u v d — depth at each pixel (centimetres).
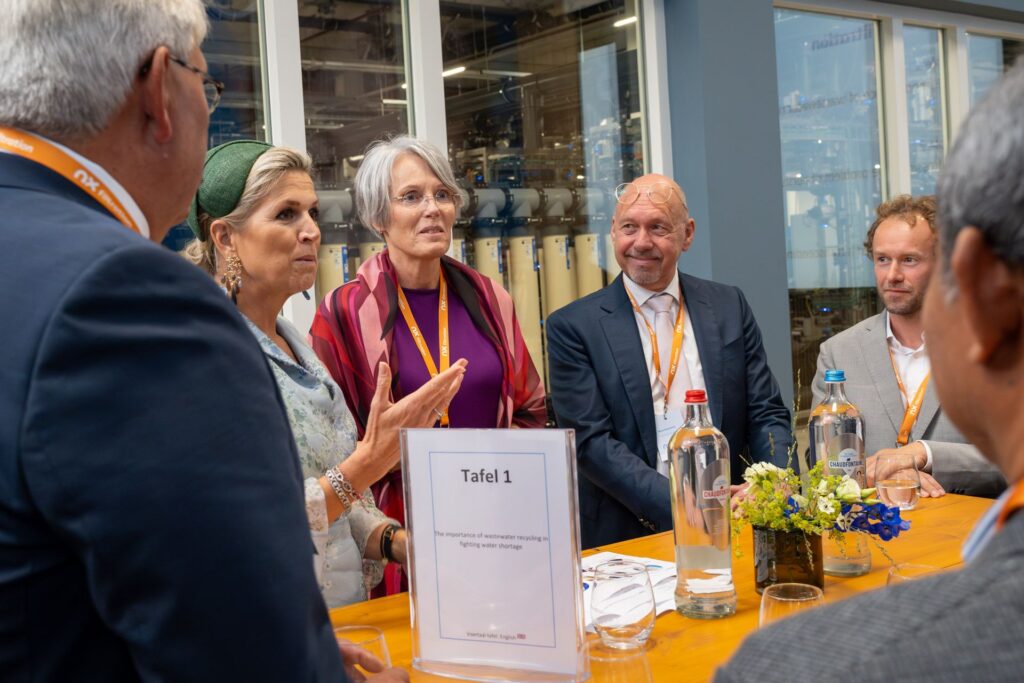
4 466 78
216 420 80
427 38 357
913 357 272
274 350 183
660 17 416
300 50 329
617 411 260
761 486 171
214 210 186
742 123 420
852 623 48
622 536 256
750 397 273
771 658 48
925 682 44
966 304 52
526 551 135
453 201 250
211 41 312
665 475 250
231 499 79
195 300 82
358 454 168
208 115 100
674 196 267
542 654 134
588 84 404
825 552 183
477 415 240
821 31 482
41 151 88
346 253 342
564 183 398
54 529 77
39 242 81
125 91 90
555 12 393
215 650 78
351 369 234
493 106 377
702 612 160
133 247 80
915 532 205
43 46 87
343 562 176
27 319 78
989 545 49
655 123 418
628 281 273
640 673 113
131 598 77
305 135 331
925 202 266
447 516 139
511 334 254
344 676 90
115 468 76
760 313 426
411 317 245
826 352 286
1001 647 43
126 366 77
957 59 539
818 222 483
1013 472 53
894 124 511
